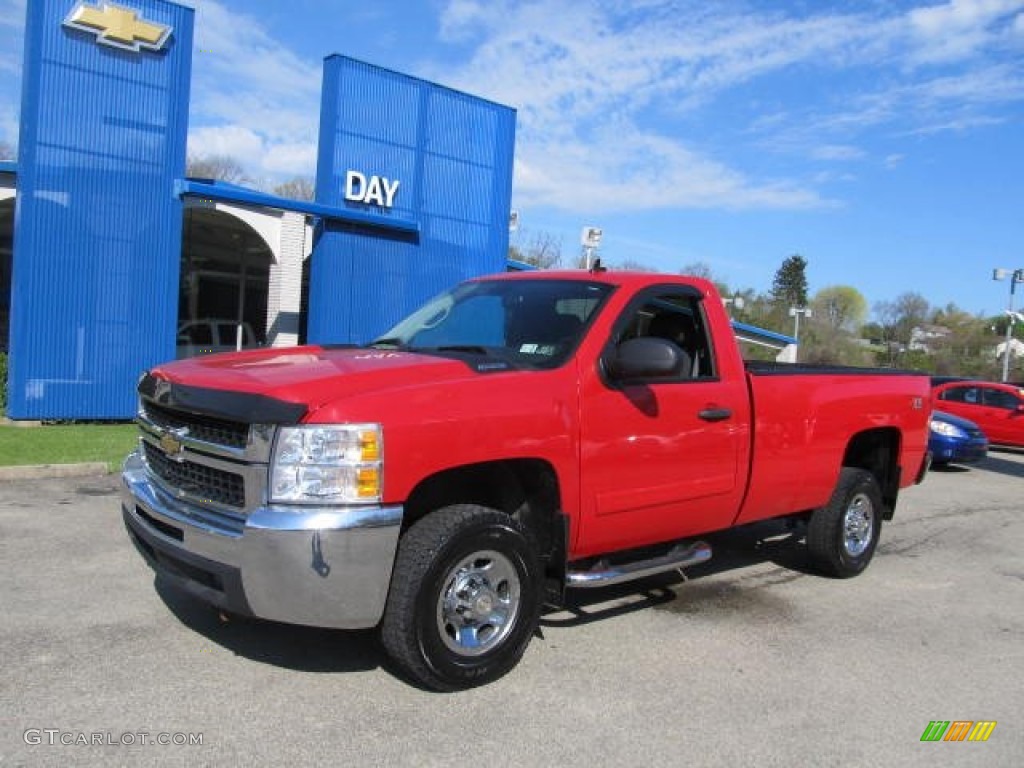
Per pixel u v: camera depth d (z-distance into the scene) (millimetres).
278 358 4426
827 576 6520
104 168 12312
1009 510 10359
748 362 6555
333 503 3545
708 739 3703
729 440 5156
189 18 12797
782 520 8273
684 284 5156
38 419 12078
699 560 5113
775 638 5047
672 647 4793
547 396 4199
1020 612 5902
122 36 12203
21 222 11781
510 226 17688
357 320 15570
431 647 3820
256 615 3596
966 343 60625
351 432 3562
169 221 12891
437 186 16406
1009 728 3988
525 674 4273
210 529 3664
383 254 15805
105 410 12594
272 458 3564
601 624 5125
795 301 85688
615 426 4484
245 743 3416
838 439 6039
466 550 3906
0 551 5816
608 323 4613
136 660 4137
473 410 3898
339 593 3553
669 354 4285
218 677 4000
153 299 12844
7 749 3266
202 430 3900
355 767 3291
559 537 4332
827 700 4191
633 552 5254
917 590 6328
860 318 70188
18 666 3998
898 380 6734
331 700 3832
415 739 3533
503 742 3557
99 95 12195
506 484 4434
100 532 6398
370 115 15453
